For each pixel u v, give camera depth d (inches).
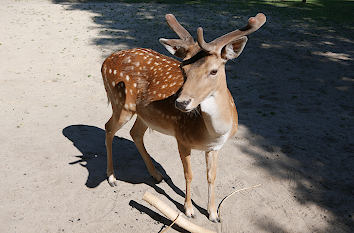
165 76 157.6
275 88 302.2
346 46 426.6
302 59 375.9
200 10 606.5
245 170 196.7
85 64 350.3
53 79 313.4
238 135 231.1
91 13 561.0
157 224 159.9
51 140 221.1
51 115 251.8
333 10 647.8
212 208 162.1
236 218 163.5
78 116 252.2
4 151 207.5
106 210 167.2
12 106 261.6
